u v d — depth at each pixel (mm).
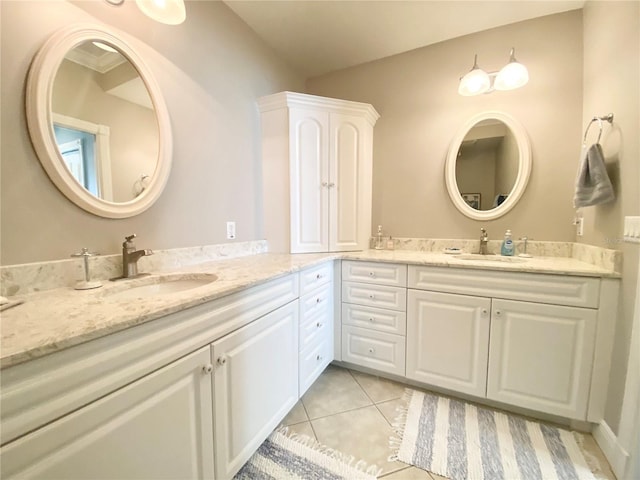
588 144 1616
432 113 2152
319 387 1778
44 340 559
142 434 742
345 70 2443
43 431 556
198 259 1561
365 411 1549
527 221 1920
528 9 1750
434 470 1182
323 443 1322
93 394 635
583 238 1666
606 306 1297
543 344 1425
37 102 925
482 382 1566
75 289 991
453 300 1617
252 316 1149
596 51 1557
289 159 1945
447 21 1865
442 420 1476
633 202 1185
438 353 1674
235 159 1816
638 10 1176
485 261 1668
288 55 2256
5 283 880
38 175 953
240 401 1086
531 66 1853
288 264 1521
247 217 1921
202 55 1571
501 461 1224
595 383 1331
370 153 2260
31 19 919
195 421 903
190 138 1510
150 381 756
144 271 1300
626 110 1253
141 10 1151
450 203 2131
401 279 1755
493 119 1976
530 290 1439
